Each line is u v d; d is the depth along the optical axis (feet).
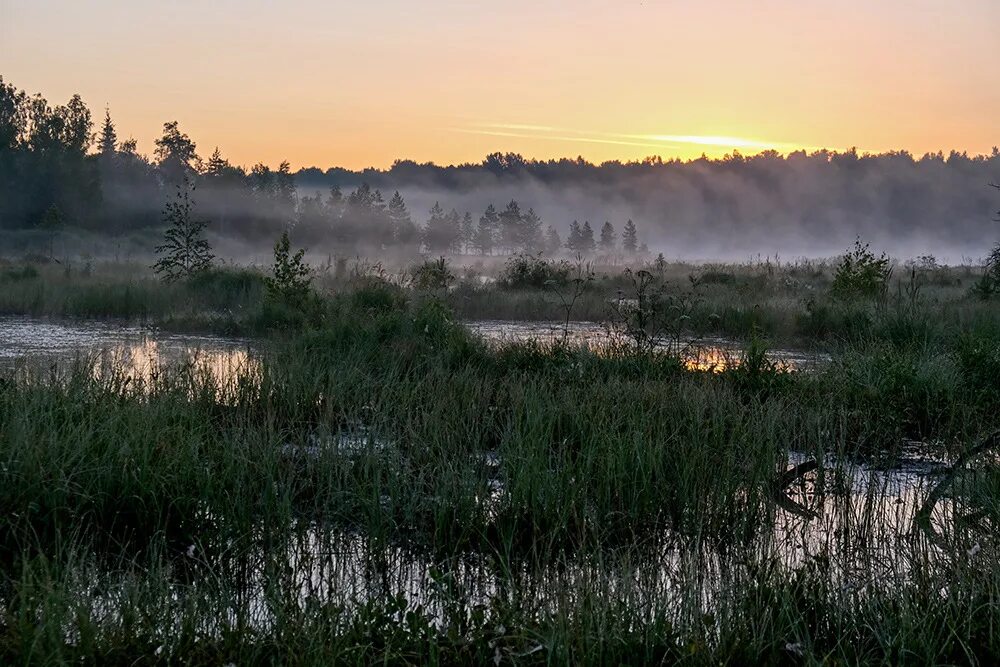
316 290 68.28
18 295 72.23
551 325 65.62
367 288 64.44
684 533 20.27
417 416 26.78
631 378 34.60
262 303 60.59
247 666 13.23
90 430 21.80
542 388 29.86
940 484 21.22
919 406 30.96
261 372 32.63
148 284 80.23
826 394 31.73
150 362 38.86
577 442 26.22
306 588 17.03
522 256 99.30
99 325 61.72
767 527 19.62
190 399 29.68
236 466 21.85
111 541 18.95
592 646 13.42
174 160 379.35
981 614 14.94
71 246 236.43
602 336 54.80
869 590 15.96
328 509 21.16
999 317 52.26
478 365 36.96
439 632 14.61
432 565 17.78
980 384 33.60
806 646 13.82
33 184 281.33
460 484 21.12
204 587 16.49
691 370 36.60
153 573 16.25
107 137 406.00
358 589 17.08
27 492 19.07
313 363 34.94
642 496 21.08
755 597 15.39
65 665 12.60
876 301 62.18
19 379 31.32
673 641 14.01
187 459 21.45
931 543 18.97
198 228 87.40
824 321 57.06
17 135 296.71
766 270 112.27
